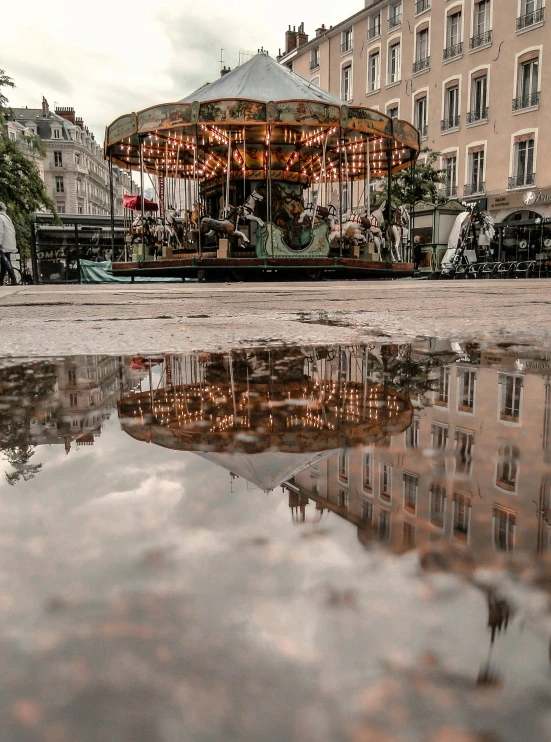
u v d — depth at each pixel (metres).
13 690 0.19
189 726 0.17
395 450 0.50
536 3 26.47
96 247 27.00
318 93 18.11
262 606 0.23
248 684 0.19
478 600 0.23
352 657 0.20
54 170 89.69
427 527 0.30
